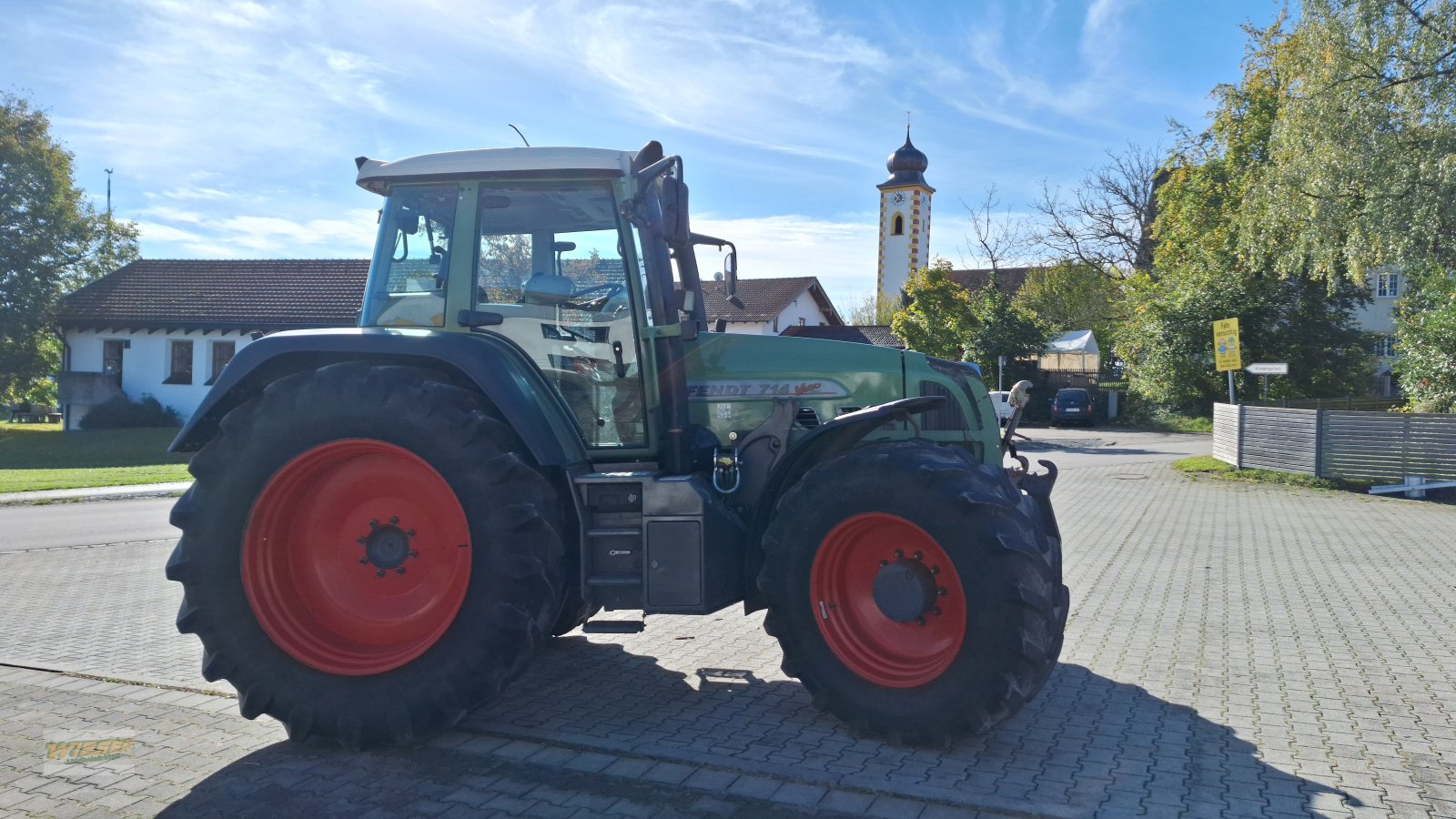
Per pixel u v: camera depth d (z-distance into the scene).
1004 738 4.40
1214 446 19.62
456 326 4.98
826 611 4.43
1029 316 35.56
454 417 4.32
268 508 4.49
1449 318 18.11
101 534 11.59
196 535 4.46
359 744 4.29
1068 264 47.03
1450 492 14.53
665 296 5.00
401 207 5.09
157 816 3.63
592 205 4.93
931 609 4.27
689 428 5.09
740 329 38.47
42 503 16.08
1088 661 5.72
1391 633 6.37
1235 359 19.31
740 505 4.91
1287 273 24.02
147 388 32.78
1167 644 6.09
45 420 48.47
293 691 4.33
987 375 35.28
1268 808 3.66
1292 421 16.41
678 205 4.75
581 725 4.58
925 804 3.69
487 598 4.22
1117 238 46.41
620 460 4.91
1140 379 34.53
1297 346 31.81
